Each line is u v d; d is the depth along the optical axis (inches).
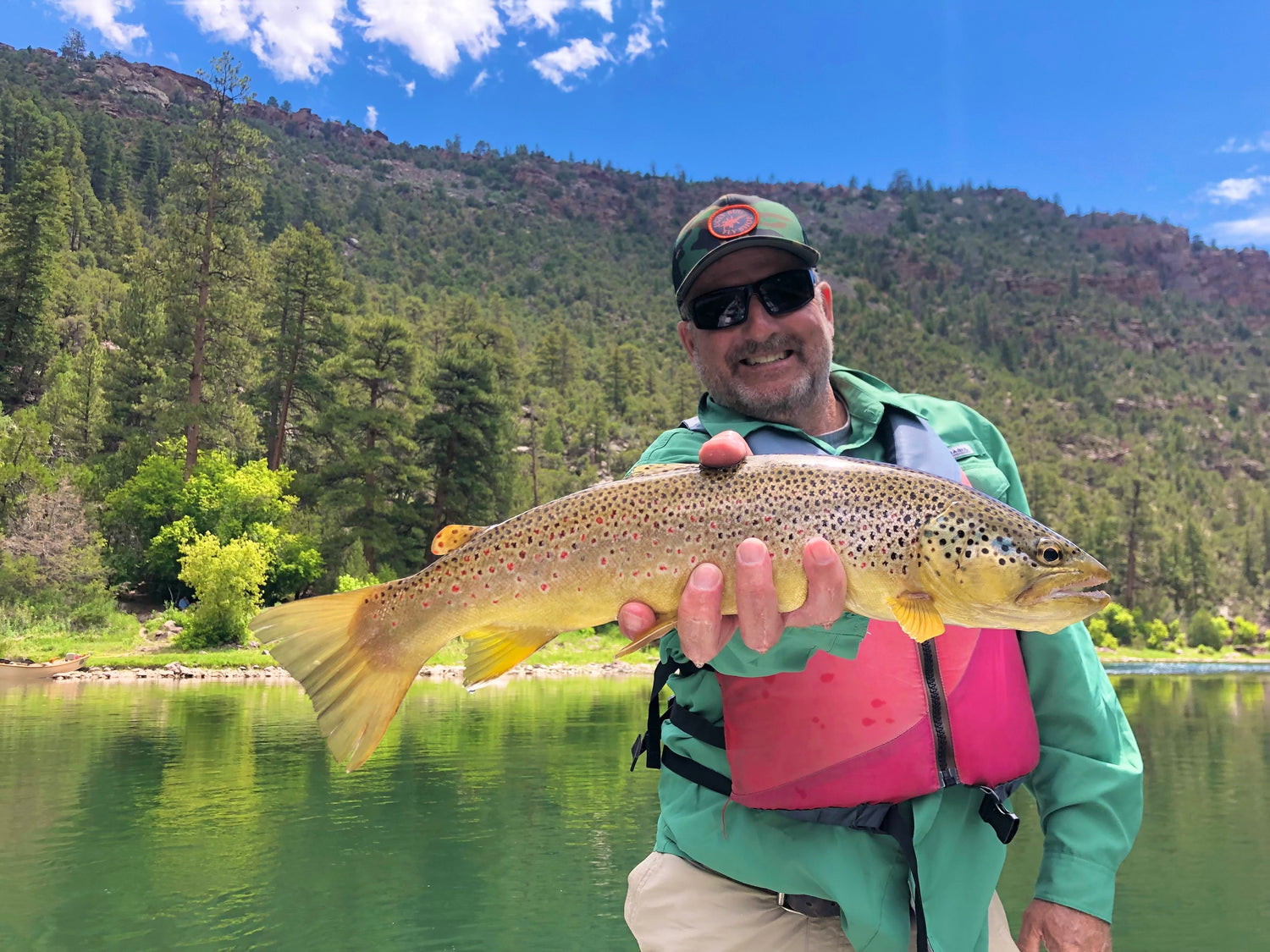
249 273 2009.1
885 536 84.8
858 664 87.9
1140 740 823.1
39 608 1396.4
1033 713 97.9
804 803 87.7
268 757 591.5
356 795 491.5
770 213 104.6
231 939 291.0
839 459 89.0
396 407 2342.5
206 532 1653.5
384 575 1990.7
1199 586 4138.8
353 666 96.9
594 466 4067.4
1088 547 4084.6
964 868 88.2
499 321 6520.7
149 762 568.4
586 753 633.0
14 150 5036.9
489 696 1090.7
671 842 102.5
